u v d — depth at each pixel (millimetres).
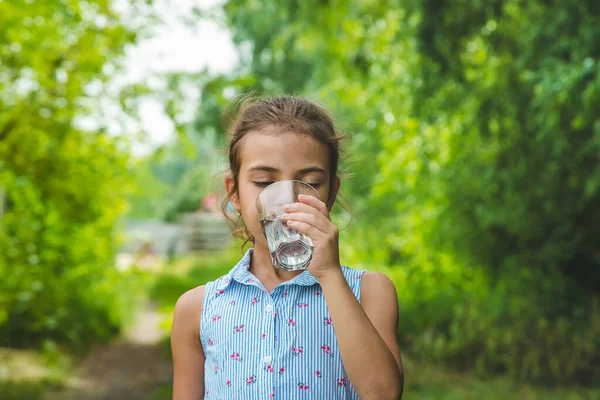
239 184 1745
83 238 7949
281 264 1554
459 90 6480
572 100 4602
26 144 5504
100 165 6434
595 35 4746
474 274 7195
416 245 7805
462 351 6289
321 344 1674
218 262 17453
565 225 6371
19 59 5266
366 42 7566
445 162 7305
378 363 1503
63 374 6105
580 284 6969
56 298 6816
